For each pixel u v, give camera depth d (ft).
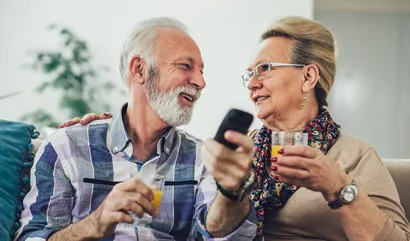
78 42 15.02
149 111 5.68
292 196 5.79
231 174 4.23
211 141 4.18
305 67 5.93
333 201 4.94
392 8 17.35
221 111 15.23
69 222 5.47
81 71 14.94
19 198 5.80
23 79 15.71
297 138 4.88
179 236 5.61
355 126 17.67
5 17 15.85
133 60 5.72
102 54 15.66
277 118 6.01
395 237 5.03
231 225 4.75
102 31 15.71
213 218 4.74
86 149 5.65
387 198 5.43
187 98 5.74
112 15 15.70
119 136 5.67
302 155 4.69
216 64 15.34
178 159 5.80
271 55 5.97
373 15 17.54
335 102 17.70
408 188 6.24
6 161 5.83
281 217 5.82
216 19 15.39
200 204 5.51
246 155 4.17
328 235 5.61
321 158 4.72
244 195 4.43
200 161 5.82
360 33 17.60
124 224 5.49
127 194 4.58
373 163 5.65
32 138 6.31
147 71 5.64
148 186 4.86
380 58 17.57
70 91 14.80
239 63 15.33
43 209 5.41
